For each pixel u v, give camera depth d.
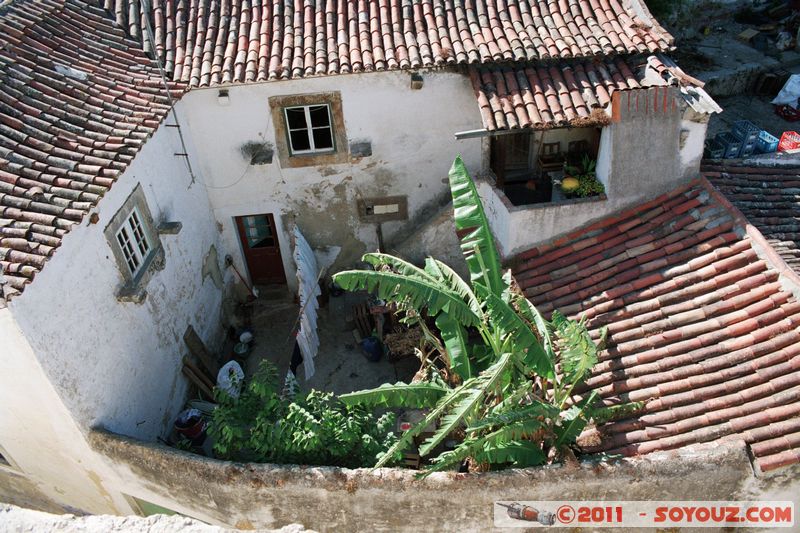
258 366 14.42
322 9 13.23
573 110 11.56
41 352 8.66
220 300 15.07
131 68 12.24
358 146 13.70
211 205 14.55
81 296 9.50
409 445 10.85
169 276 12.36
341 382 13.88
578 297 11.09
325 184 14.27
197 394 13.38
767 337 9.61
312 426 9.62
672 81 11.12
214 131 13.45
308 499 9.44
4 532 5.41
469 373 9.61
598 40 12.31
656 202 11.65
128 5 13.22
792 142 13.52
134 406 10.97
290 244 15.25
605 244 11.55
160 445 9.84
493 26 12.69
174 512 10.76
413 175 14.16
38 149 9.73
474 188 9.98
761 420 8.86
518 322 8.55
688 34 21.59
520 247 11.92
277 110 13.16
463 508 9.28
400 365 14.09
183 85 12.23
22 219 8.62
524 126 11.45
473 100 13.12
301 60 12.41
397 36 12.67
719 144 13.30
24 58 10.98
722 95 20.19
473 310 9.52
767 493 9.01
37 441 10.41
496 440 8.47
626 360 10.00
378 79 12.82
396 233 15.05
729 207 11.07
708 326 10.00
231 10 13.25
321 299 15.77
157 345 11.79
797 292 9.73
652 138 11.02
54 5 12.36
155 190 11.88
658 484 8.89
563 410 9.64
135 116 11.19
